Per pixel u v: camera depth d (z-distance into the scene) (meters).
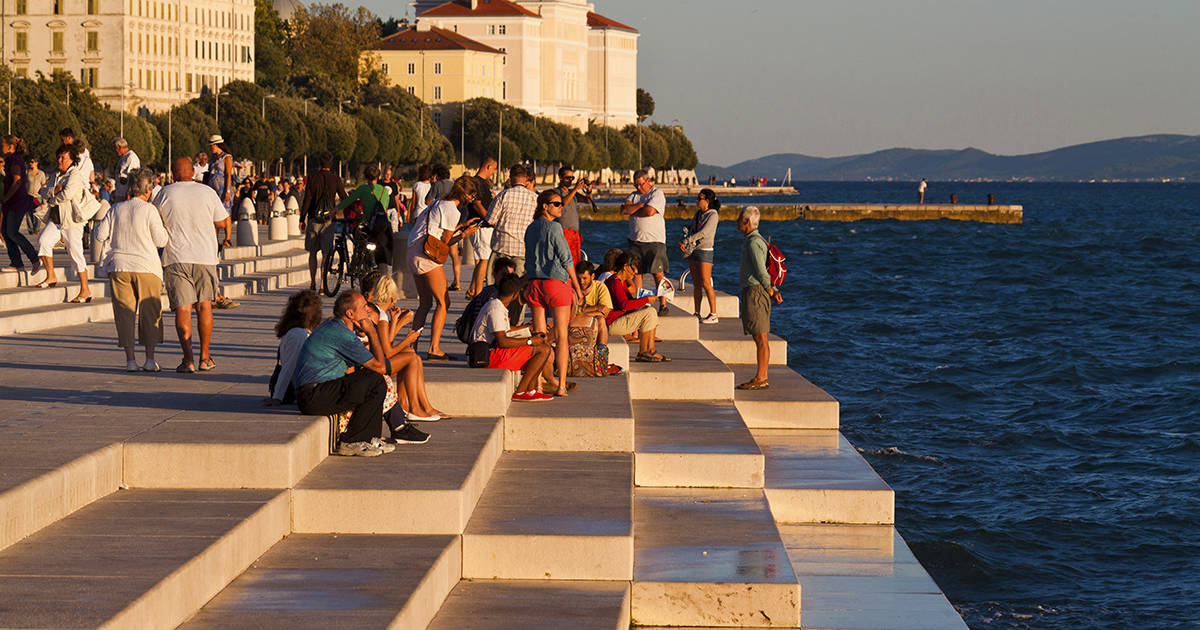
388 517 12.40
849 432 32.00
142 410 14.38
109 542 10.32
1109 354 47.53
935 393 38.34
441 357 19.25
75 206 26.00
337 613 9.94
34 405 14.74
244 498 11.90
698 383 22.83
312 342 13.95
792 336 52.25
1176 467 28.36
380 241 30.73
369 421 13.98
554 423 16.64
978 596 20.23
